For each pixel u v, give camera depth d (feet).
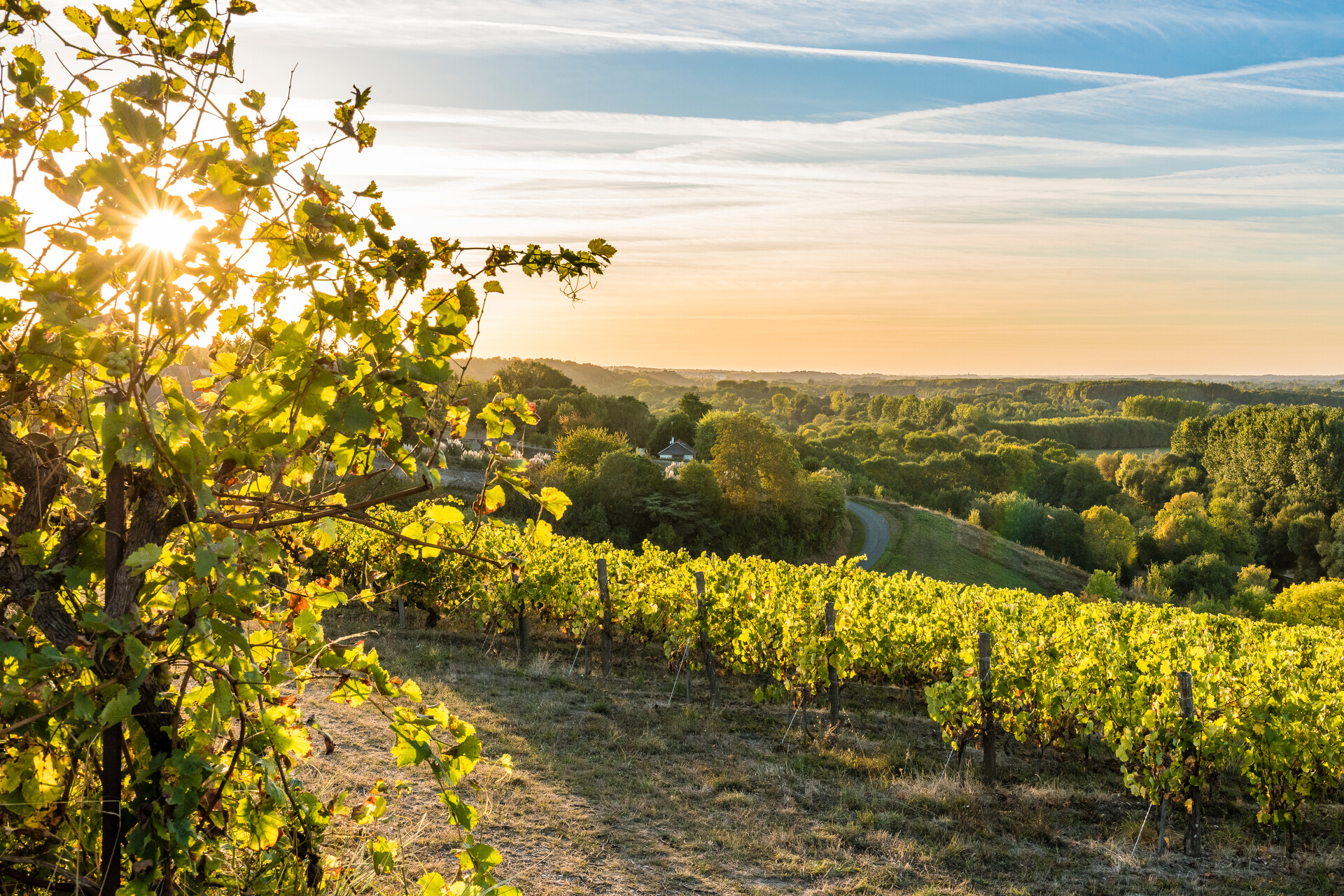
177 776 6.60
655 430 314.76
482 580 44.91
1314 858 24.67
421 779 21.62
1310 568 235.81
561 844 19.86
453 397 8.02
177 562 6.16
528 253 7.36
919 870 21.13
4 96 6.00
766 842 21.70
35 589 6.25
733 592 41.75
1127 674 30.99
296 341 6.33
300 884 7.65
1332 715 27.09
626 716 32.91
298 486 7.54
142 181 5.65
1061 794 28.14
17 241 5.60
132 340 6.02
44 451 6.88
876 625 42.27
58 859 6.87
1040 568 189.16
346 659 7.54
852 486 284.61
